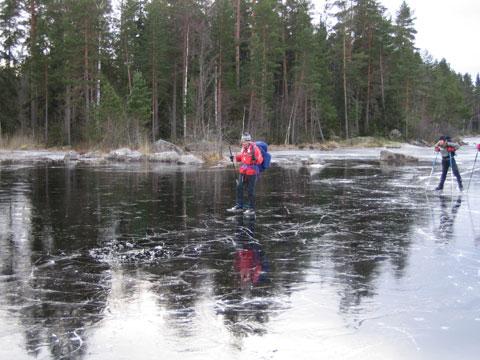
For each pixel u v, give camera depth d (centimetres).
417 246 710
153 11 4334
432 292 511
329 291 513
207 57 4491
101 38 4122
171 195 1235
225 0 4453
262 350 380
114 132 3058
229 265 610
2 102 4347
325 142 5228
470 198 1212
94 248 690
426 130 6291
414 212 1004
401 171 2038
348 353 377
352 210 1027
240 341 395
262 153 978
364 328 421
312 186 1469
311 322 433
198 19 4300
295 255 659
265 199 1189
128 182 1521
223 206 1072
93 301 481
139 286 527
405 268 597
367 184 1525
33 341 392
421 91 6488
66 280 546
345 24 5341
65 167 2125
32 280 545
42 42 4172
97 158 2697
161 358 366
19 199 1155
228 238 760
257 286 529
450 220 914
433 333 413
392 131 5759
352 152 4069
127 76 4803
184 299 488
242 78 4941
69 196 1208
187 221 896
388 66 5841
